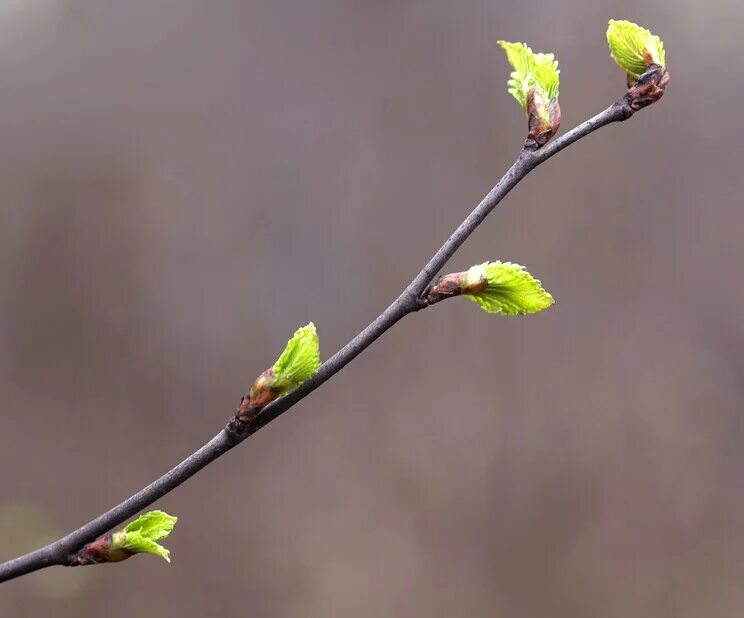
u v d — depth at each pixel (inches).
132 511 36.3
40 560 36.4
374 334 36.4
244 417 36.2
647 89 36.8
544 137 36.7
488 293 36.6
